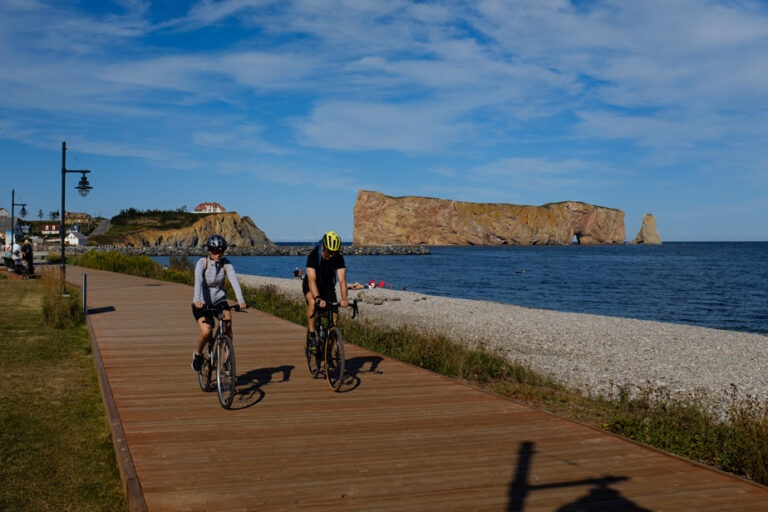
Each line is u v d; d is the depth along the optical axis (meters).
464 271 65.50
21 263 26.34
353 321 13.85
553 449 4.64
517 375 9.35
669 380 11.03
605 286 43.38
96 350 8.79
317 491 3.74
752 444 5.14
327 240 6.50
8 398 6.55
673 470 4.23
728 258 106.44
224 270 6.06
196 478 3.93
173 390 6.47
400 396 6.36
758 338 17.08
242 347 9.46
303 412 5.66
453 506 3.54
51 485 4.35
